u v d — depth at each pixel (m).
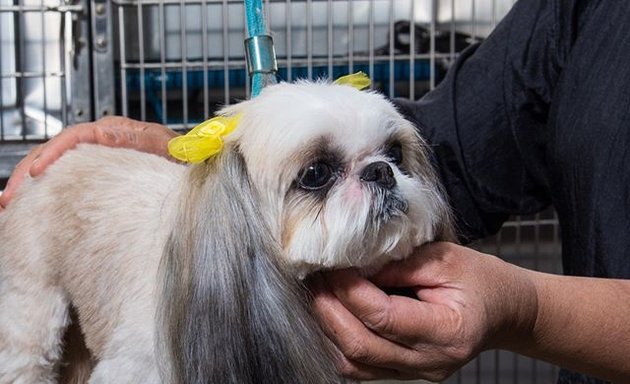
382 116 1.22
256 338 1.20
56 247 1.67
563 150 1.51
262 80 1.34
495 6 2.67
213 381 1.22
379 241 1.15
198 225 1.24
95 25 2.34
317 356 1.20
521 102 1.62
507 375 2.84
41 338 1.69
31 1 2.63
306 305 1.21
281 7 2.75
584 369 1.28
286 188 1.20
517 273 1.20
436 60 2.60
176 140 1.25
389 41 2.61
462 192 1.66
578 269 1.50
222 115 1.30
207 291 1.22
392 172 1.19
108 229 1.59
